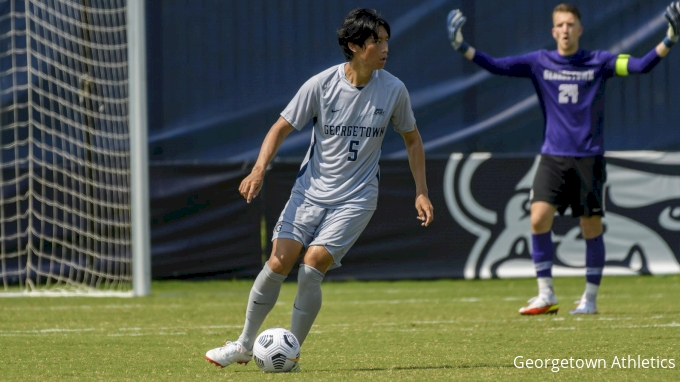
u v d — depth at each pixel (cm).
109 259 3650
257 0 3962
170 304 3109
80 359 1878
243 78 3969
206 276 3753
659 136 4022
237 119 3956
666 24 4022
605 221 3788
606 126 4022
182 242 3747
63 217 3694
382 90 1658
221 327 2477
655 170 3797
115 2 3700
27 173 3719
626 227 3791
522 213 3812
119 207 3638
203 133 3941
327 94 1648
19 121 3759
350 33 1608
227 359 1691
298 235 1652
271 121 3969
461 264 3809
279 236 1658
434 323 2506
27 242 3688
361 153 1652
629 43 4031
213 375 1645
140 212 3369
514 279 3916
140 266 3381
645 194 3797
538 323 2462
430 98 3994
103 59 3694
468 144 3991
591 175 2625
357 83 1648
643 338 2123
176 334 2319
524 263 3806
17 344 2128
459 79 4006
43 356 1927
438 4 4016
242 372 1683
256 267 3766
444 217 3803
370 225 3791
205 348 2045
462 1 4019
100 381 1596
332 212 1647
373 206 1666
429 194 3800
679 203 3809
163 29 3934
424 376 1606
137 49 3325
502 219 3809
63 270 3697
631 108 4022
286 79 3981
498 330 2319
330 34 3988
